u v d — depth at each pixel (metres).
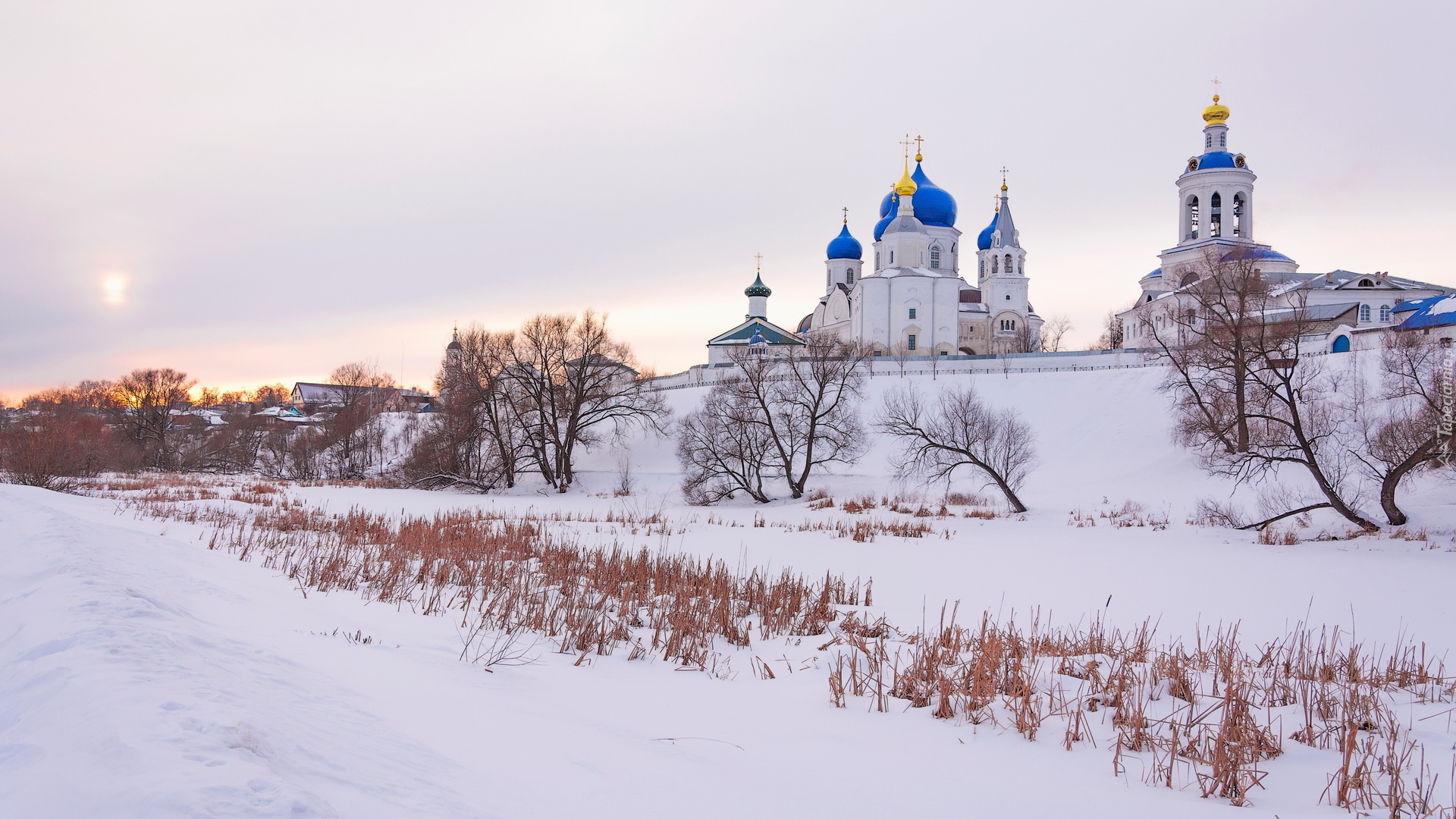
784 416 53.31
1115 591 21.88
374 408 96.56
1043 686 10.20
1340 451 41.56
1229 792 6.75
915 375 78.19
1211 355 42.22
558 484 59.19
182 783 3.51
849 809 5.60
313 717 5.55
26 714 4.81
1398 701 10.55
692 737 7.40
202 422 109.56
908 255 95.00
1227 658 12.24
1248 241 81.31
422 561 19.20
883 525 37.94
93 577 8.84
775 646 12.98
